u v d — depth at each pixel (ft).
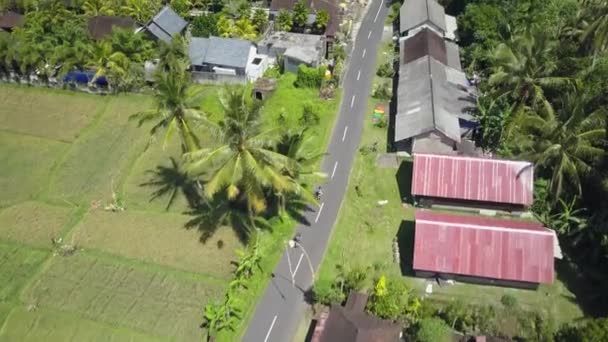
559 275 184.34
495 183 200.54
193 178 226.79
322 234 200.64
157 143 247.50
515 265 174.50
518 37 233.76
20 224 208.95
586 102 197.26
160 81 190.29
